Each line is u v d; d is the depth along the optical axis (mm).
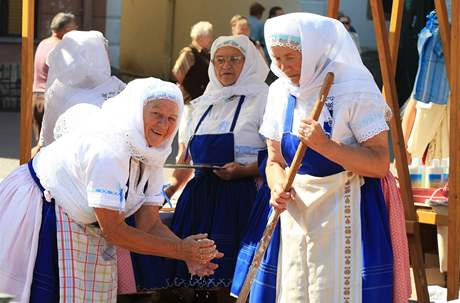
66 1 18703
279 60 4730
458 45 5461
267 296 4922
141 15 19484
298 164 4648
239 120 5906
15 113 17547
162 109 4480
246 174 5855
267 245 4781
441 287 6262
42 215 4711
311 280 4762
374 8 5766
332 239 4730
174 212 6039
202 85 10609
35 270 4695
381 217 4789
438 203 5711
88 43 6004
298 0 17828
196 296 6340
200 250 4590
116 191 4488
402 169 5699
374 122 4664
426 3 11766
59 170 4625
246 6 18516
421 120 7262
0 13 18391
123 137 4496
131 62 19438
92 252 4719
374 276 4719
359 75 4723
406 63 11750
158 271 5727
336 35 4688
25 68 5977
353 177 4727
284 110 4859
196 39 10656
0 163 11641
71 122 4723
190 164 6156
